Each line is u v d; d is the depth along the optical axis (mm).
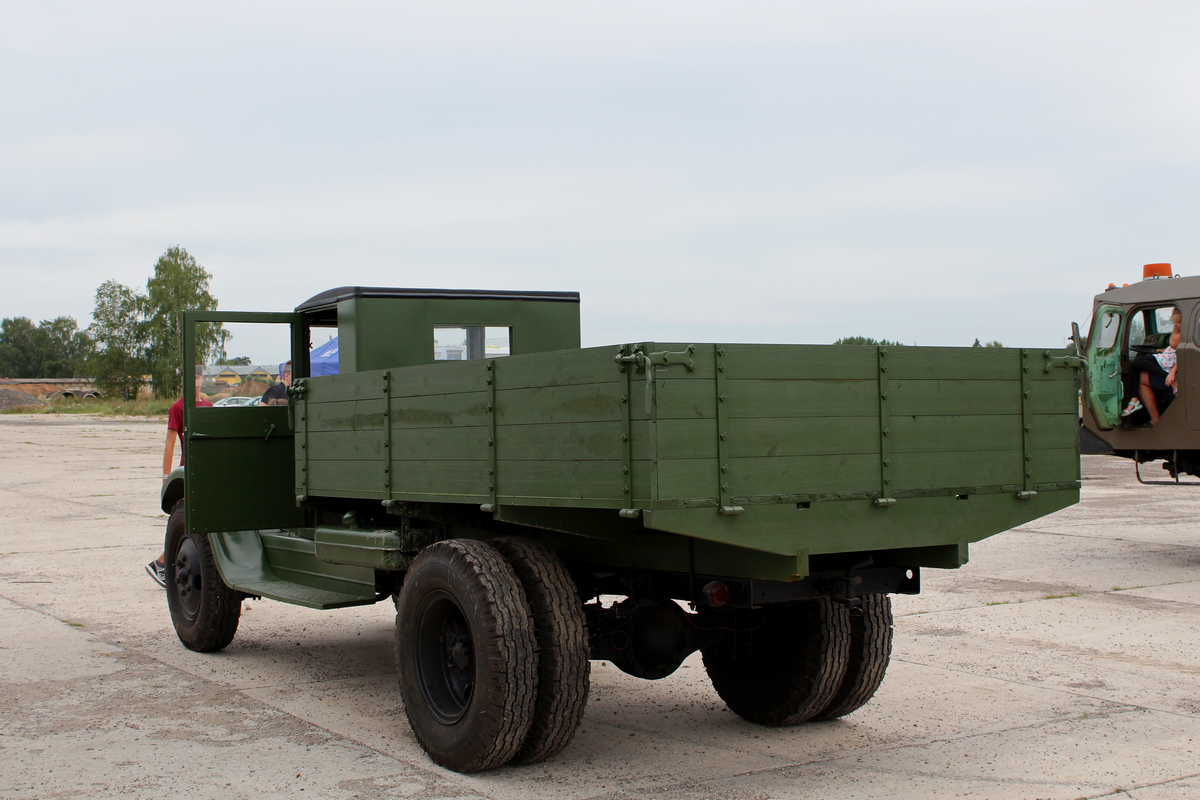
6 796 4266
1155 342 12242
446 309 6367
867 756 4789
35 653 7008
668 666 5047
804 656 5086
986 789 4328
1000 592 9109
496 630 4363
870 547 4203
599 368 3934
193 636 7004
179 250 93062
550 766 4664
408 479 5070
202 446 6590
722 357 3863
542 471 4219
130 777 4500
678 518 3734
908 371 4316
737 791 4312
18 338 185125
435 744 4652
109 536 13133
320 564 6379
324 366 6992
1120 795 4254
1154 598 8789
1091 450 12969
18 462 26906
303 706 5707
